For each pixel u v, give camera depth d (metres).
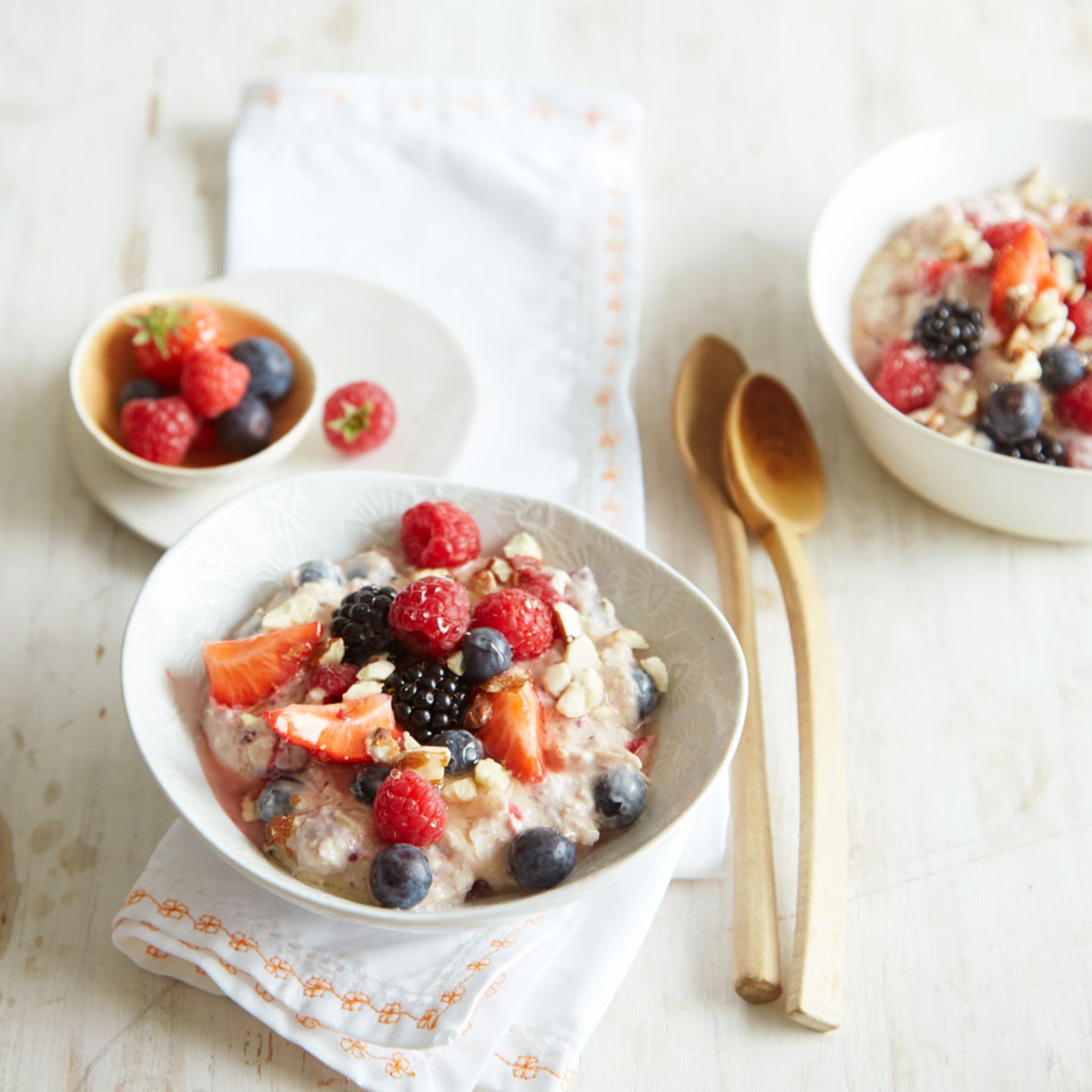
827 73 1.05
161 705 0.78
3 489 0.90
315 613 0.80
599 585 0.82
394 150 1.00
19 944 0.80
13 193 0.99
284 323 0.94
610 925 0.80
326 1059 0.77
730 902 0.82
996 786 0.85
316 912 0.75
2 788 0.83
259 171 0.99
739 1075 0.79
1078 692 0.87
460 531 0.82
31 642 0.87
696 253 0.99
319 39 1.05
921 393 0.89
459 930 0.74
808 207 1.01
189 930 0.78
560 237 0.98
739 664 0.78
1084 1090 0.79
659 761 0.79
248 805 0.78
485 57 1.05
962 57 1.06
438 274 0.97
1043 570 0.90
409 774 0.76
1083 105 1.04
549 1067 0.78
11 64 1.03
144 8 1.05
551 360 0.95
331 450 0.91
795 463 0.92
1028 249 0.90
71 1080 0.78
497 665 0.78
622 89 1.04
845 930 0.81
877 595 0.89
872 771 0.85
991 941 0.82
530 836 0.76
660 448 0.94
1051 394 0.89
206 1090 0.78
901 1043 0.80
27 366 0.94
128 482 0.89
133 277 0.97
